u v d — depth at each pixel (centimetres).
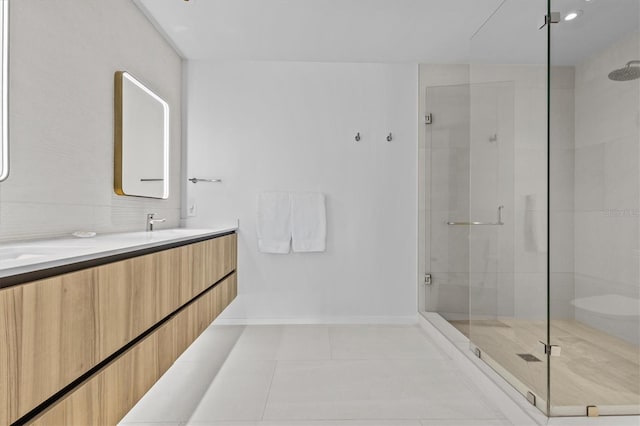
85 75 210
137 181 267
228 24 299
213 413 198
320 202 362
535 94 197
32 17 170
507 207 220
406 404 210
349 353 289
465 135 325
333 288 371
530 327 194
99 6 224
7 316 89
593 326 178
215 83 366
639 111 179
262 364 266
